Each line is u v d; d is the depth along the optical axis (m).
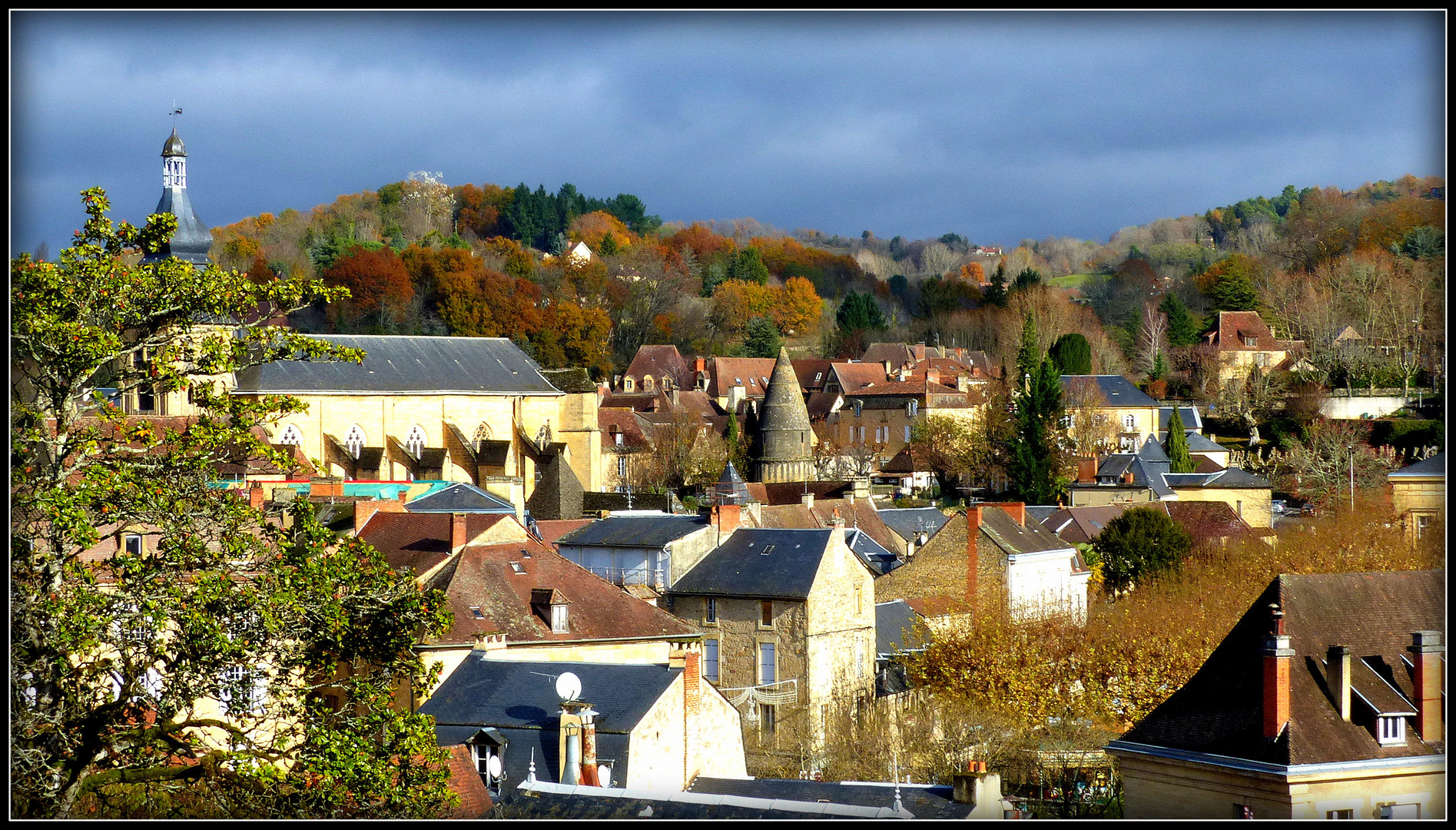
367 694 44.41
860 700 86.06
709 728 60.66
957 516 105.69
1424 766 49.81
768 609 87.75
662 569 96.31
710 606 89.69
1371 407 196.62
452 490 113.56
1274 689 50.47
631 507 152.12
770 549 91.50
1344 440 165.50
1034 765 73.31
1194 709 54.00
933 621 94.56
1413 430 174.88
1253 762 50.25
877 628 95.44
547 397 168.88
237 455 46.38
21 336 42.50
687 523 101.44
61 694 42.50
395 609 45.44
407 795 42.41
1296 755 49.31
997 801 49.69
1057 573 111.25
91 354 42.44
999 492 184.12
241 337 47.94
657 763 56.94
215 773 42.69
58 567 42.06
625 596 79.06
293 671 49.69
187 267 45.88
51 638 39.97
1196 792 52.50
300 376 151.25
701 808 42.56
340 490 128.50
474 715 58.72
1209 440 193.25
